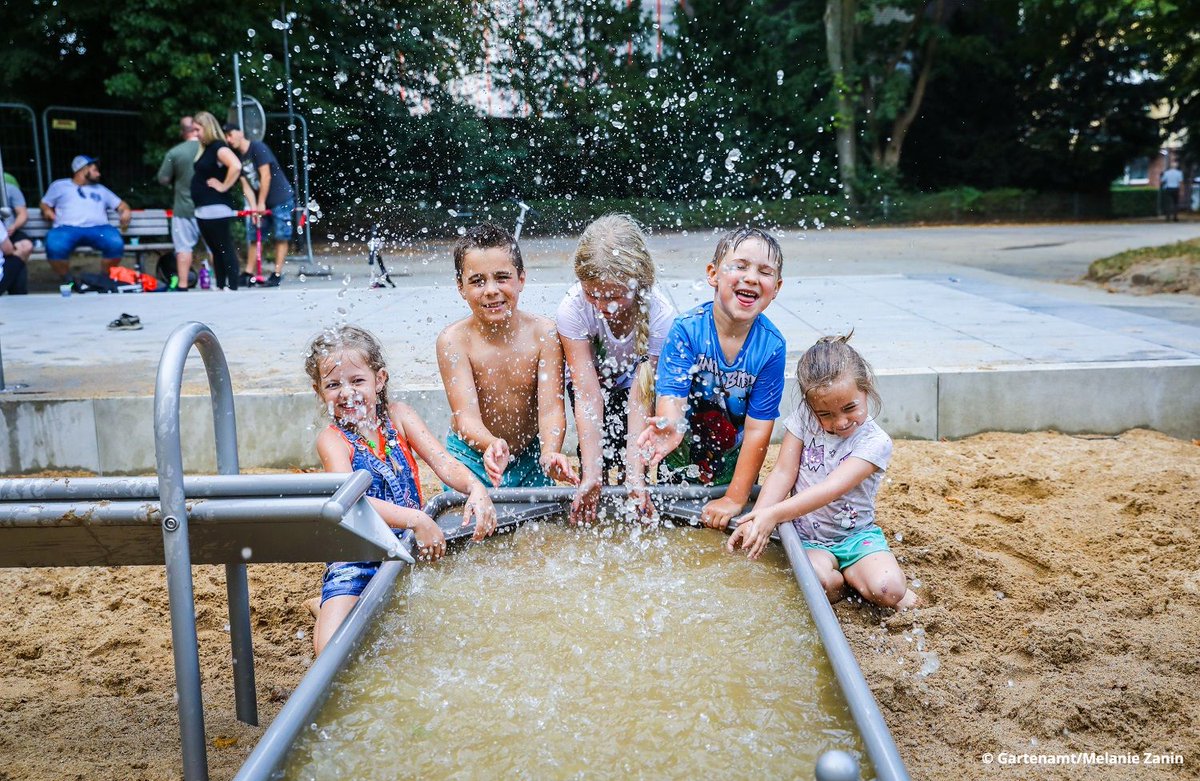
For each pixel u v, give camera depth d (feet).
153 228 40.01
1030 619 9.23
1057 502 12.16
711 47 62.44
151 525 5.95
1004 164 93.56
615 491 9.18
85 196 35.40
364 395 8.66
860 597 9.52
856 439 9.30
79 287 31.24
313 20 49.24
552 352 10.08
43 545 6.19
